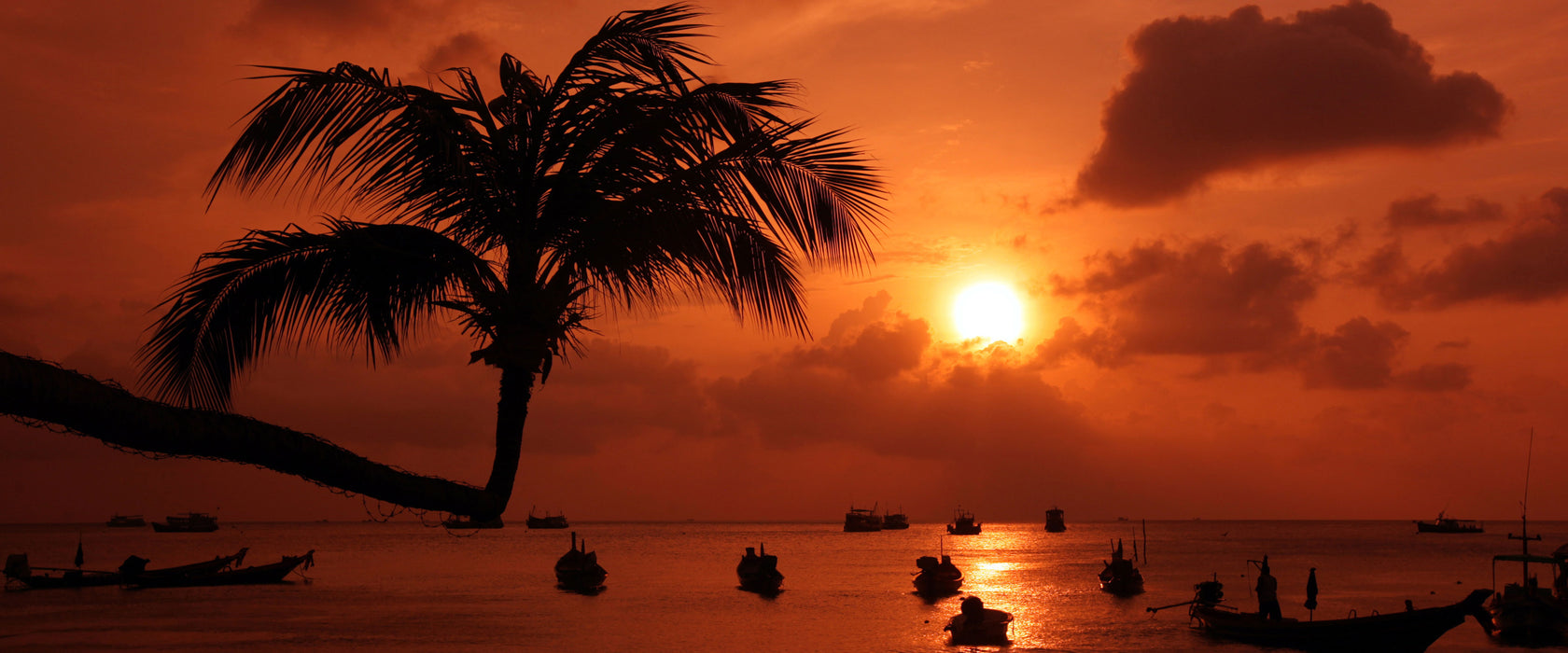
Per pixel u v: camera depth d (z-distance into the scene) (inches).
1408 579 3572.8
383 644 1884.8
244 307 255.6
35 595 2785.4
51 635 1985.7
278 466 175.6
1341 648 1505.9
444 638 1969.7
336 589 3122.5
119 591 2908.5
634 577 3769.7
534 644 1886.1
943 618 2349.9
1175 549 6343.5
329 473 185.9
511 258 255.1
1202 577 3774.6
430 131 247.9
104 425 141.9
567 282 257.8
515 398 245.8
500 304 248.7
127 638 1943.9
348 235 249.3
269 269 254.7
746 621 2266.2
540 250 262.1
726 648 1841.8
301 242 250.4
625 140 260.7
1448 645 1795.0
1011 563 4753.9
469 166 248.2
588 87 269.6
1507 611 1800.0
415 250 253.1
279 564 3198.8
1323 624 1535.4
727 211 274.1
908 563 4842.5
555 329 251.0
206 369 255.3
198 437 156.9
